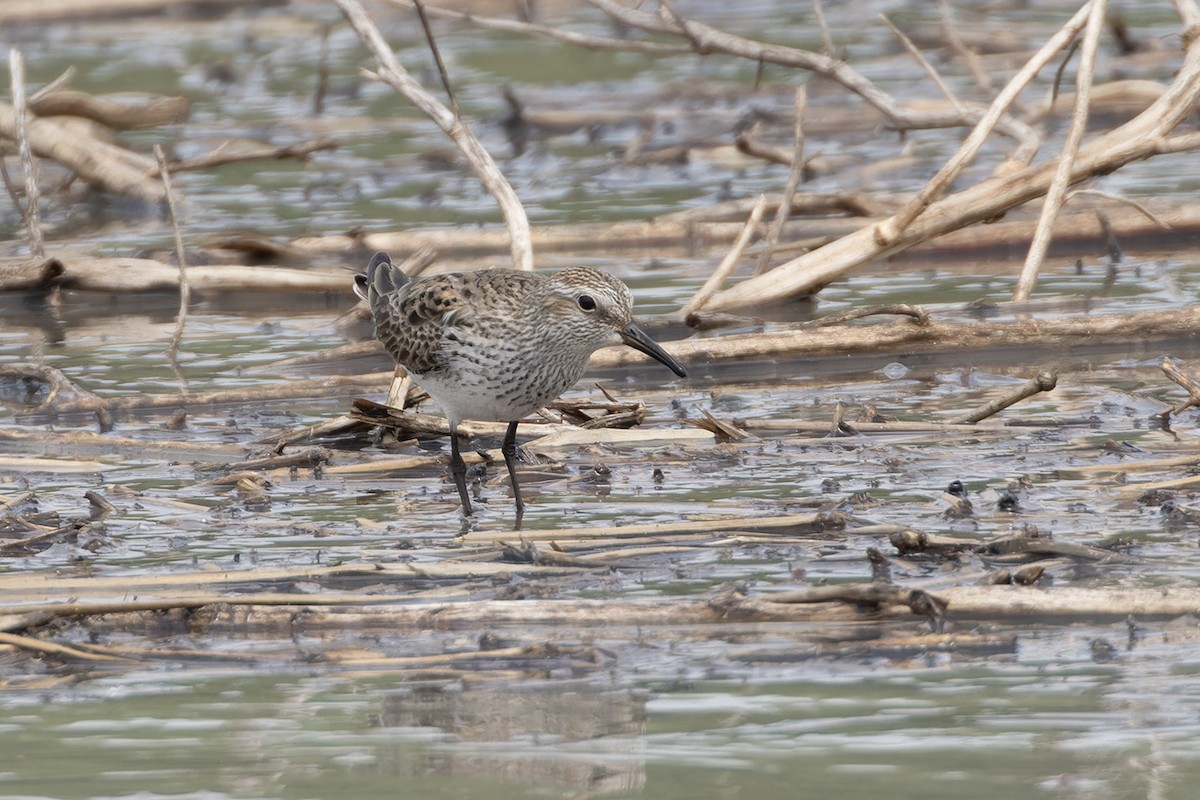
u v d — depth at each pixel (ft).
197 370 54.03
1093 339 54.08
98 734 27.25
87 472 43.91
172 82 102.89
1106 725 26.73
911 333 53.67
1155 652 29.66
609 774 25.38
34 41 116.16
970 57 84.02
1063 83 92.99
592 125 91.66
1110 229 66.28
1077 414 46.83
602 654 29.99
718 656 30.07
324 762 25.95
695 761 25.77
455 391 40.75
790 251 65.10
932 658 29.76
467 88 101.55
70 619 31.89
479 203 76.64
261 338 58.29
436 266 66.54
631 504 39.96
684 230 69.05
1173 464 41.09
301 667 30.14
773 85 98.07
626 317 40.52
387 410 46.29
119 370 54.19
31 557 36.47
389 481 43.11
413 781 25.29
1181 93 55.67
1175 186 72.54
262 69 107.34
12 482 42.98
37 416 49.26
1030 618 31.22
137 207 77.10
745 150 78.89
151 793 24.99
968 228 66.90
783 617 31.40
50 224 75.20
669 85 98.89
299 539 37.70
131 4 120.88
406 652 30.60
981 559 34.06
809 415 47.98
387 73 56.24
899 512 38.40
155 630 31.96
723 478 42.09
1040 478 41.04
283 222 73.41
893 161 79.20
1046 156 76.48
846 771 25.26
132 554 36.63
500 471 43.57
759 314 57.67
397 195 79.30
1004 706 27.58
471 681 29.32
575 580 34.01
